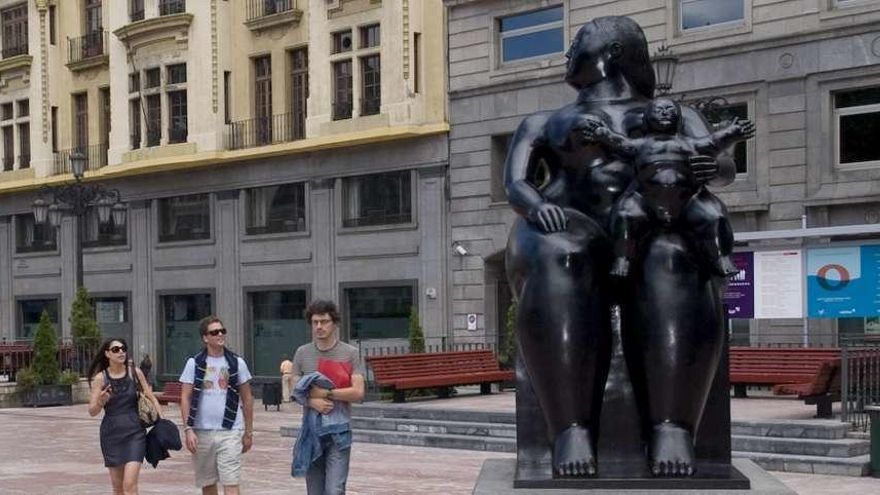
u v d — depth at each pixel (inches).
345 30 1178.6
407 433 619.8
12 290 1531.7
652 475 180.2
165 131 1317.7
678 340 177.6
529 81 1039.0
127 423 320.2
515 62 1062.4
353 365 277.6
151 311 1364.4
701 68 926.4
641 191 179.0
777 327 852.6
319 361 276.1
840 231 768.9
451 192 1098.7
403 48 1117.1
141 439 322.7
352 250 1177.4
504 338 1001.5
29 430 760.3
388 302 1154.7
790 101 880.3
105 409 323.9
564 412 182.1
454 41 1097.4
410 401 743.7
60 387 1019.9
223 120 1286.9
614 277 181.0
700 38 926.4
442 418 625.9
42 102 1492.4
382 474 479.8
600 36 201.0
